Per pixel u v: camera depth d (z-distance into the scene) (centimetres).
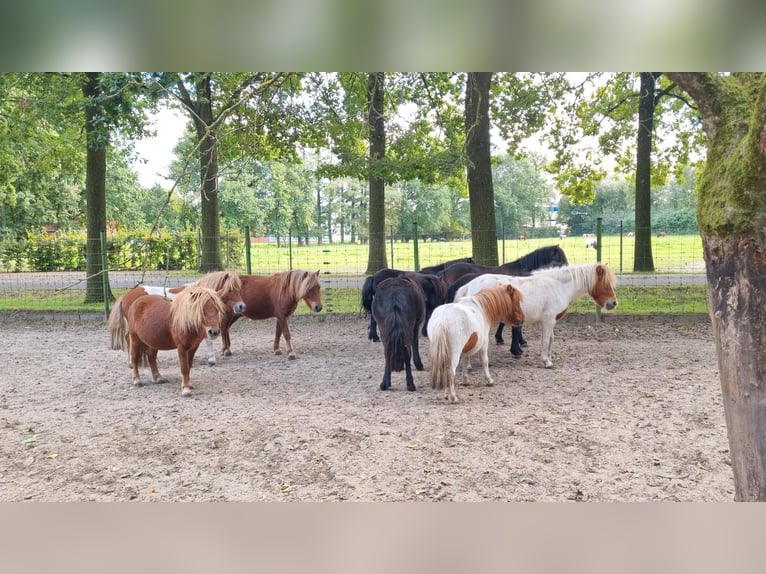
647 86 1689
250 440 545
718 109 238
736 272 232
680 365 810
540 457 490
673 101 1898
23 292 1614
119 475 471
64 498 427
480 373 789
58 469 485
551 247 973
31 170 2506
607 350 916
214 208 1725
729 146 233
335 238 5209
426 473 461
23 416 635
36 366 889
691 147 1912
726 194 231
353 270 2058
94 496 431
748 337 232
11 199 2583
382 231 1725
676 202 4734
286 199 4644
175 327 689
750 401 235
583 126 1642
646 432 547
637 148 1725
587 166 1869
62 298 1511
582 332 1068
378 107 915
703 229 243
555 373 782
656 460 481
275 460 496
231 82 1160
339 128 974
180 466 488
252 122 677
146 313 722
